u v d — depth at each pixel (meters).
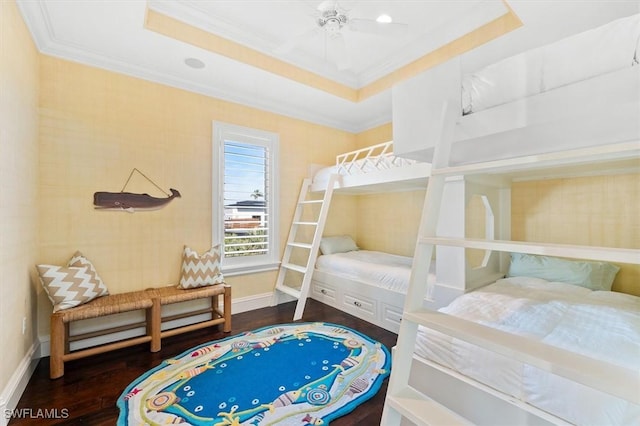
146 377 2.11
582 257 0.73
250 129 3.55
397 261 3.53
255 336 2.81
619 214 2.28
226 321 2.94
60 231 2.45
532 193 2.71
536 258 2.53
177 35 2.42
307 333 2.88
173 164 3.03
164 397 1.88
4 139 1.69
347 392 1.93
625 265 2.26
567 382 1.05
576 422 1.01
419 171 2.67
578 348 1.19
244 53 2.80
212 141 3.28
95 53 2.57
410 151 1.65
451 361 1.37
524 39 2.30
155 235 2.92
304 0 2.34
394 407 1.00
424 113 1.58
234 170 3.46
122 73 2.74
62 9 2.05
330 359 2.36
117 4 2.01
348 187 3.52
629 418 0.92
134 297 2.58
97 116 2.62
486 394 1.23
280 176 3.83
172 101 3.02
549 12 1.94
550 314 1.58
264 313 3.48
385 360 2.34
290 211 3.94
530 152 1.39
